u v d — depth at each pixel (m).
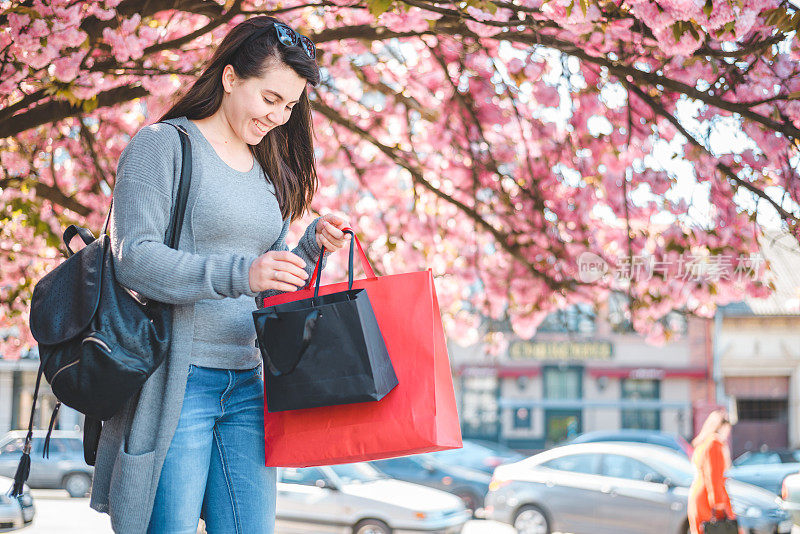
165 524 1.71
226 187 1.82
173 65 4.81
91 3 4.11
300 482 10.28
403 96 5.75
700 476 8.08
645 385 27.17
